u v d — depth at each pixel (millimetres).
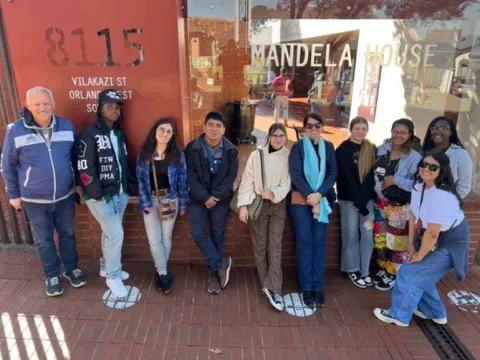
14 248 4484
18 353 3031
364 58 5582
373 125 5758
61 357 2994
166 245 3740
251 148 5309
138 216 4047
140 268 4133
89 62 3588
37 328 3283
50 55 3574
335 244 4141
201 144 3480
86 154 3295
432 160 2893
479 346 3172
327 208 3477
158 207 3572
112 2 3447
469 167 3520
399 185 3531
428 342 3203
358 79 5660
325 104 5754
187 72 4625
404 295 3264
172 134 3416
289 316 3486
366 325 3391
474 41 5191
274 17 5344
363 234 3828
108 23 3496
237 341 3184
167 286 3732
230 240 4117
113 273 3703
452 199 2916
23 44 3555
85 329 3281
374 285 3932
